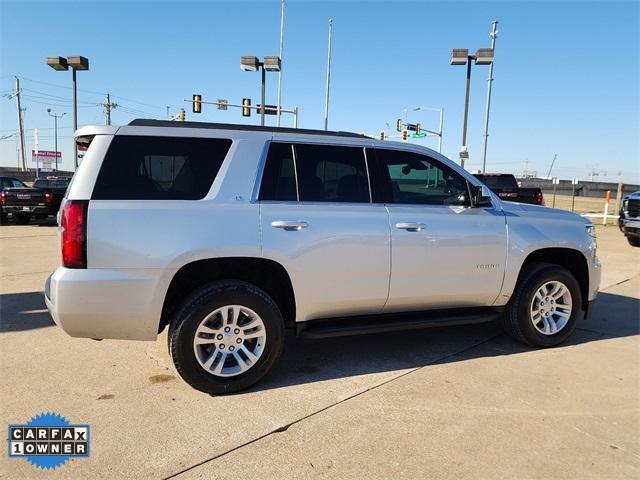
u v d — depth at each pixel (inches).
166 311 148.6
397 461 112.3
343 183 161.5
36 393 144.4
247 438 121.1
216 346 143.9
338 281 155.7
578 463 112.7
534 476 107.7
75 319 133.0
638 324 223.8
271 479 105.3
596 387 153.4
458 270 171.6
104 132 139.3
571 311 190.2
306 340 196.2
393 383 154.7
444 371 165.0
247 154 149.9
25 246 441.4
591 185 1835.6
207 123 155.6
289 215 149.6
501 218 179.8
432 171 175.3
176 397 143.0
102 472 107.0
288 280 152.4
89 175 135.6
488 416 133.7
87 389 147.6
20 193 625.3
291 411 135.3
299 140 157.8
